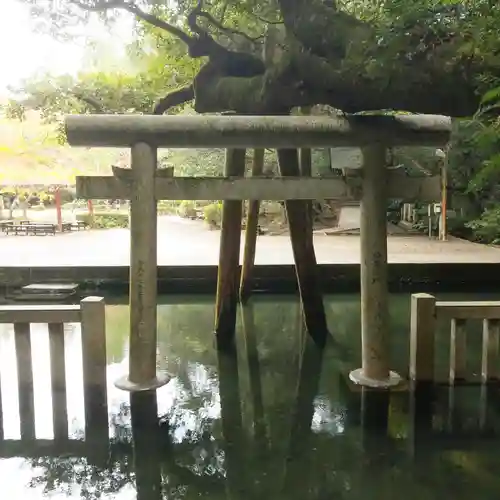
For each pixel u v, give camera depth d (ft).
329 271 30.94
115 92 26.37
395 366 17.56
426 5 11.18
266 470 11.70
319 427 13.62
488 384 15.42
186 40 17.60
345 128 14.01
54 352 13.91
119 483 11.27
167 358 19.08
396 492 10.74
